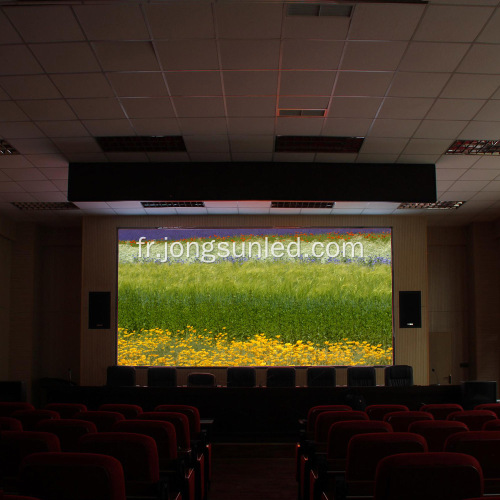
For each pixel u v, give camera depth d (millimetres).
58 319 12531
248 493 5301
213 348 11094
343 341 11078
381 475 2498
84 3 4262
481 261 12133
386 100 6062
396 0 4223
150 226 11305
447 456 2523
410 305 11117
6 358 11789
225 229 11297
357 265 11250
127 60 5168
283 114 6461
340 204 10148
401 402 7480
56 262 12633
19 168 8383
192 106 6211
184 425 4391
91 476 2422
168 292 11195
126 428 3693
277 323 11141
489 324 12023
